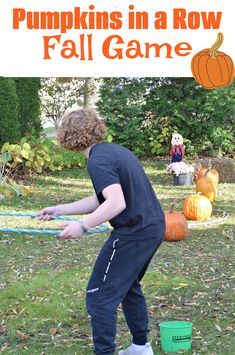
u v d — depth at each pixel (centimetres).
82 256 691
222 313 508
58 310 511
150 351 409
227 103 1488
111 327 371
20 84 1397
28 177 1303
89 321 493
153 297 546
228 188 1191
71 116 383
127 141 1579
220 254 704
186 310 516
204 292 560
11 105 1289
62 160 1398
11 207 990
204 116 1541
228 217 920
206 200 903
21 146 1251
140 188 378
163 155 1617
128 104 1570
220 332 468
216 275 615
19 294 550
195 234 811
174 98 1572
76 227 363
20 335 466
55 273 620
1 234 799
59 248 730
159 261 670
